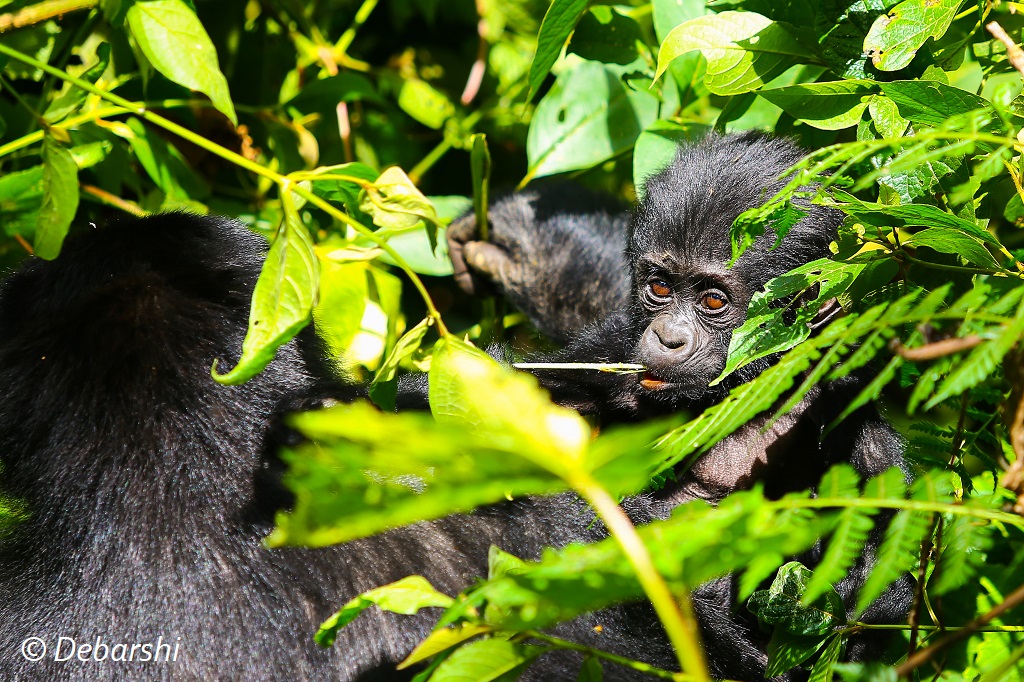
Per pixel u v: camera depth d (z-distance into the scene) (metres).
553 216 7.85
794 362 3.58
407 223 5.20
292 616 4.03
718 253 5.97
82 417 4.24
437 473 2.55
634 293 6.45
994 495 3.59
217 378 3.74
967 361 3.14
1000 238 6.27
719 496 6.21
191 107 7.45
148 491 4.14
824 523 2.71
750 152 6.13
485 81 9.54
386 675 4.07
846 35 5.12
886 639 5.30
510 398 2.42
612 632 4.79
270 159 7.96
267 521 4.13
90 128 6.60
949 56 5.17
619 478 2.48
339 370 4.96
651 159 6.76
